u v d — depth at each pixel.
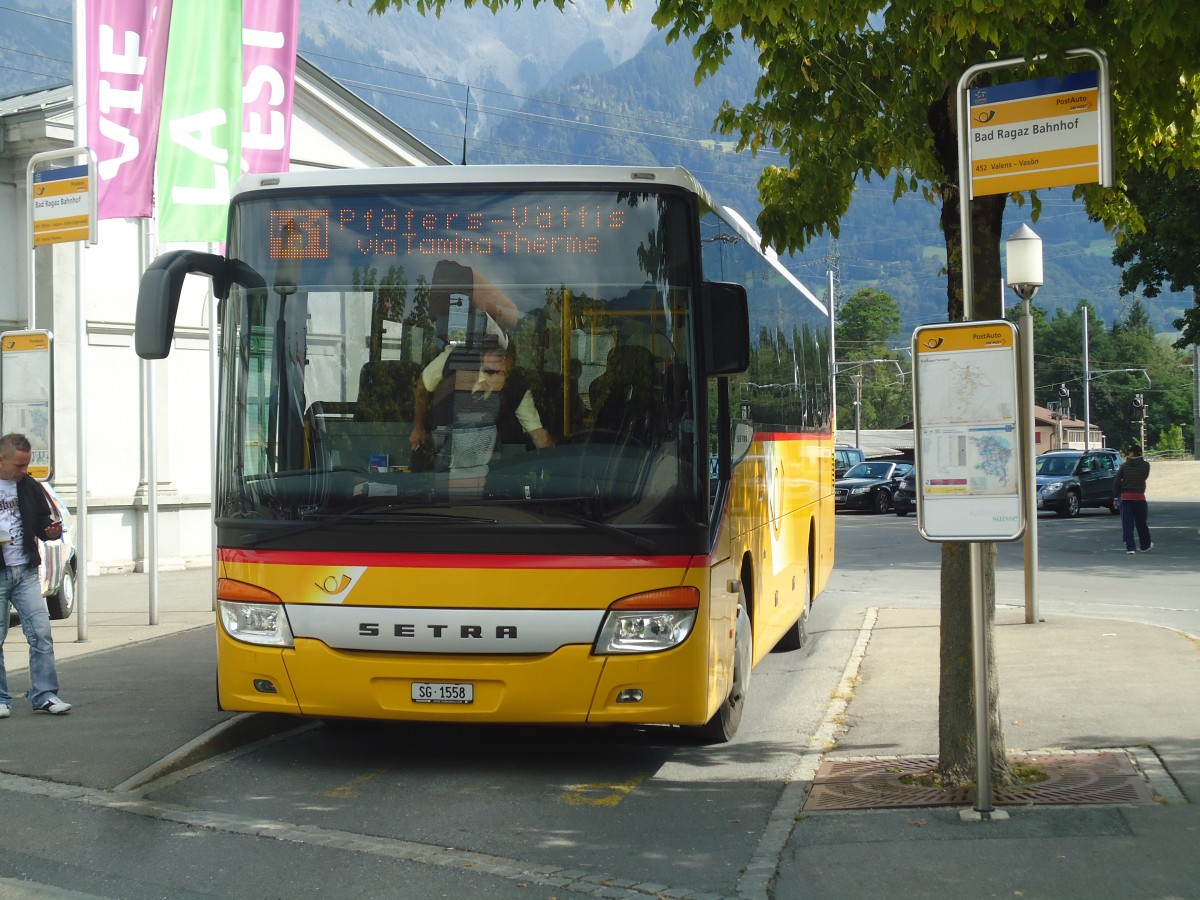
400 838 6.59
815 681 11.09
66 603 15.88
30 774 7.75
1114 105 8.35
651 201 7.69
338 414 7.66
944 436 6.30
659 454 7.47
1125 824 6.13
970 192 6.55
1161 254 30.59
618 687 7.33
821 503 14.45
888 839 6.13
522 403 7.52
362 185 7.84
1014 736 8.12
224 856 6.29
